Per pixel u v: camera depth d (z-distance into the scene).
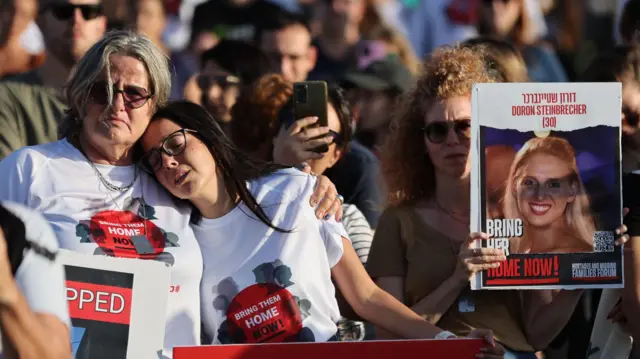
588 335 7.41
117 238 5.76
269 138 7.72
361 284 6.18
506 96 6.25
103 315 5.41
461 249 6.29
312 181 6.13
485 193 6.25
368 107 9.48
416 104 6.87
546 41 12.48
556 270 6.27
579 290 6.63
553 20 13.15
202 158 5.79
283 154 6.89
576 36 12.91
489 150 6.25
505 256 6.24
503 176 6.25
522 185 6.25
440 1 13.76
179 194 5.80
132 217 5.85
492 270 6.25
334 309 6.08
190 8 13.16
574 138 6.28
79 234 5.69
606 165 6.30
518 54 8.04
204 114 5.91
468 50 6.98
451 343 5.62
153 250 5.79
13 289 4.61
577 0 12.97
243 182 5.95
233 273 5.91
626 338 6.61
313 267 5.99
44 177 5.78
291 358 5.47
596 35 12.77
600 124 6.29
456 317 6.63
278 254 5.92
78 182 5.80
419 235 6.76
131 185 5.90
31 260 4.89
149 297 5.48
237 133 7.83
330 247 6.07
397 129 6.96
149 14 11.29
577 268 6.27
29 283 4.87
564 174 6.27
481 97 6.24
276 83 7.91
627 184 6.52
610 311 6.69
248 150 7.81
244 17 10.70
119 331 5.42
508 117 6.25
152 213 5.89
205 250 5.96
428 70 6.82
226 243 5.95
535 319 6.70
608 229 6.29
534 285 6.26
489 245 6.24
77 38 8.19
